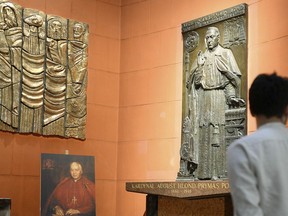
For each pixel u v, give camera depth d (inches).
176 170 310.2
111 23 359.9
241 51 281.4
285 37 258.8
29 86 313.7
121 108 353.1
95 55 349.7
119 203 343.0
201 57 301.3
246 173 100.8
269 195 101.4
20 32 313.7
